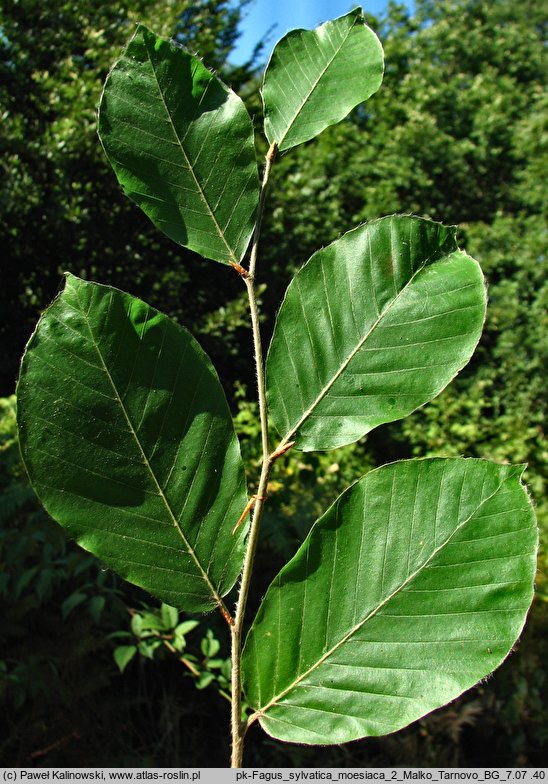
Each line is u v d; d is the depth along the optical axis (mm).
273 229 1653
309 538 194
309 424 194
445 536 187
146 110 207
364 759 788
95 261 1478
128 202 1431
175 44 210
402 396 190
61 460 185
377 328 195
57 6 1475
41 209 1368
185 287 1589
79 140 1354
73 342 187
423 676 181
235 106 209
